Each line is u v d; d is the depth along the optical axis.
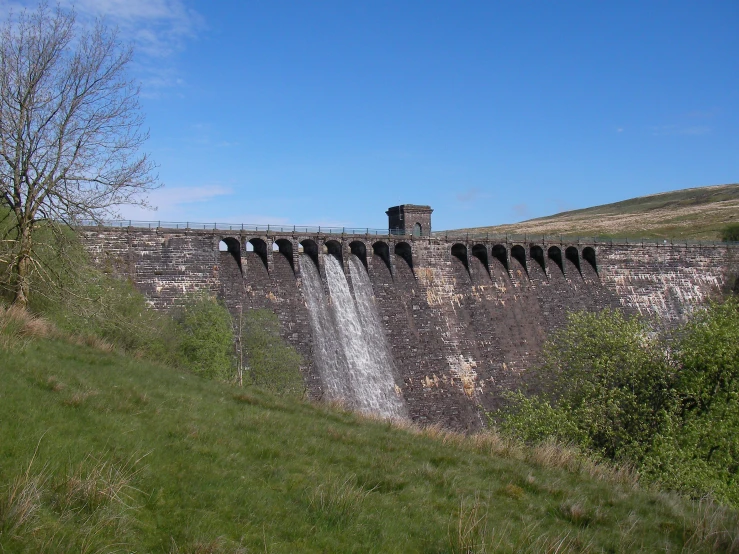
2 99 34.59
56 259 38.41
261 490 15.88
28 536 11.05
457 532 14.97
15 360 23.09
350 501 15.73
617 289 98.12
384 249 81.94
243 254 69.50
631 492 21.95
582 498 19.52
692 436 34.72
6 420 16.39
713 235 153.38
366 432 26.12
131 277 61.75
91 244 60.50
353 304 75.69
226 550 12.33
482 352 79.94
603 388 38.19
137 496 14.02
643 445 34.94
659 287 101.69
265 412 25.97
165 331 51.19
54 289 36.28
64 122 35.75
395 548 13.80
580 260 97.00
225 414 23.95
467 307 83.44
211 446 18.72
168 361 47.44
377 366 72.56
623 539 16.20
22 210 35.50
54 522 11.80
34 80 34.94
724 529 17.14
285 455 19.45
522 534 15.54
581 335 44.19
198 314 56.09
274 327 63.00
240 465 17.70
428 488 18.50
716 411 36.53
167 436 18.92
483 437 27.86
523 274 91.50
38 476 13.09
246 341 60.16
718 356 37.31
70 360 27.03
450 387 75.06
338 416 29.23
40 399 18.97
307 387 63.72
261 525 13.93
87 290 39.41
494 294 86.94
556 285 93.19
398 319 77.69
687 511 20.62
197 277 65.88
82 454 15.40
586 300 93.62
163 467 16.11
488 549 14.08
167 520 13.30
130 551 11.67
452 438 27.52
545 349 48.06
